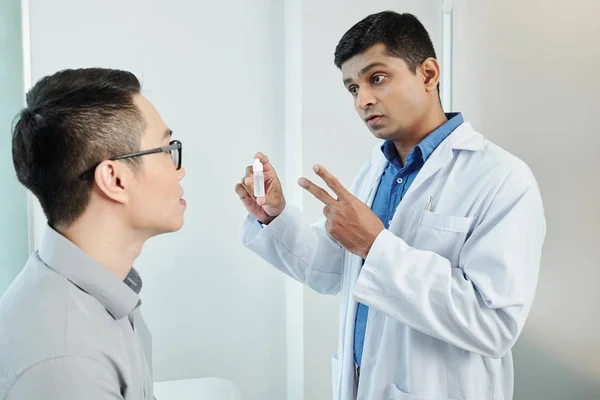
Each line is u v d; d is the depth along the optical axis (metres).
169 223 0.69
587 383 1.34
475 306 0.87
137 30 1.66
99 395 0.53
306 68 1.62
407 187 1.10
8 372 0.53
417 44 0.99
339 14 1.64
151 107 0.68
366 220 0.94
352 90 1.05
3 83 1.48
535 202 0.94
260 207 1.22
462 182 1.01
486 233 0.93
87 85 0.62
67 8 1.60
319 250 1.24
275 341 1.85
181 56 1.70
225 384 1.48
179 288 1.74
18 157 0.62
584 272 1.33
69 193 0.62
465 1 1.53
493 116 1.48
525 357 1.42
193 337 1.76
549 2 1.37
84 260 0.61
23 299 0.58
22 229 1.50
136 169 0.64
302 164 1.63
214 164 1.75
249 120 1.78
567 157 1.35
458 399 0.94
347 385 1.10
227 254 1.78
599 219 1.31
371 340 1.03
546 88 1.38
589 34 1.31
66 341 0.54
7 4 1.49
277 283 1.84
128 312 0.65
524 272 0.89
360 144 1.67
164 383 1.47
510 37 1.44
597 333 1.33
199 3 1.71
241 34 1.76
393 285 0.90
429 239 0.99
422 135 1.08
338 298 1.70
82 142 0.61
